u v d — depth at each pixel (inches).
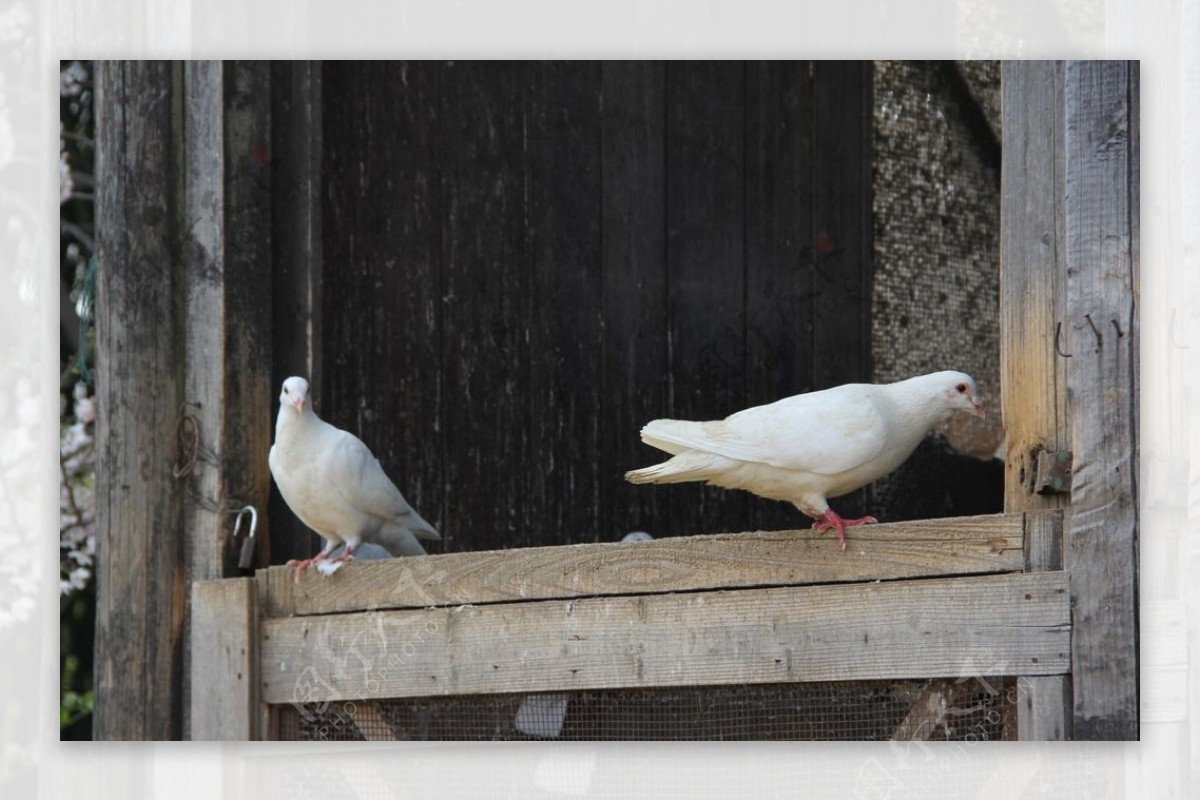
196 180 265.6
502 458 322.7
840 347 364.5
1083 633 184.4
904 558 197.9
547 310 332.8
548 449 329.7
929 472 357.7
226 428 261.0
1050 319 194.4
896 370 370.0
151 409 262.7
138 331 262.7
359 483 245.4
